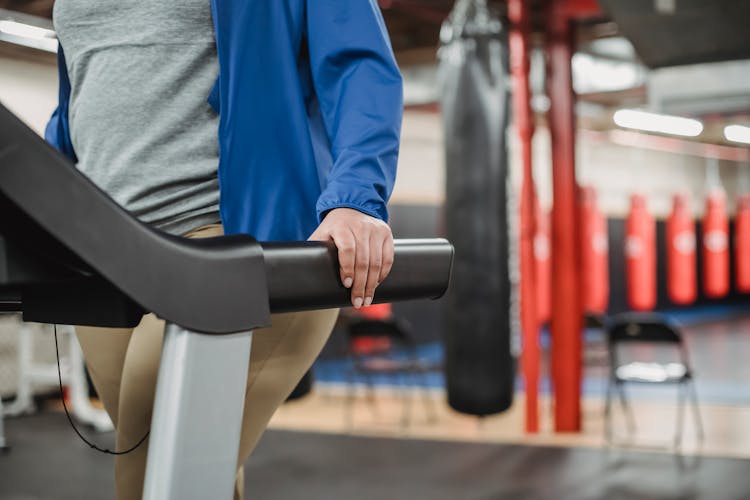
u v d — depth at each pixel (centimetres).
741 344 1183
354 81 75
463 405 554
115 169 84
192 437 45
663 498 338
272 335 76
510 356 557
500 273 546
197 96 83
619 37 694
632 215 1277
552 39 530
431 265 62
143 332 79
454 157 548
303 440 447
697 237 1611
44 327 614
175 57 83
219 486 46
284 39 82
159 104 83
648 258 1276
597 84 742
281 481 366
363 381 821
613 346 521
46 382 632
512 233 559
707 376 864
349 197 65
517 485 358
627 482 362
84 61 86
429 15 632
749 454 472
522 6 510
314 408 670
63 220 39
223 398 46
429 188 1034
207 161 83
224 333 46
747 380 825
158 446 44
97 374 91
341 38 76
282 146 82
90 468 412
